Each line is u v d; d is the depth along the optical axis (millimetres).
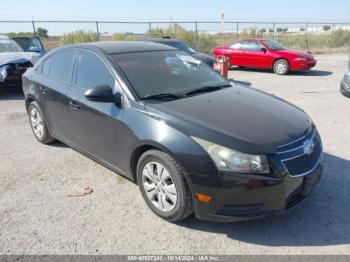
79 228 3227
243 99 3742
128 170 3629
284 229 3158
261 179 2785
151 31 20406
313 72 13922
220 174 2824
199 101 3549
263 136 2945
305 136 3156
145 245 2975
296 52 13219
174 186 3098
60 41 18516
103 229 3205
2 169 4547
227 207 2885
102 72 3924
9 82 9008
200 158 2879
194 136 2945
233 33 23109
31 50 11281
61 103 4438
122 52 4113
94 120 3877
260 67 13836
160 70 3996
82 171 4430
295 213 3395
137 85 3621
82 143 4297
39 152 5098
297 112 3629
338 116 6836
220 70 11164
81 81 4203
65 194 3857
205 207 2953
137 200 3693
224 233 3117
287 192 2902
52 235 3131
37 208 3584
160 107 3324
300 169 2988
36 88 5023
